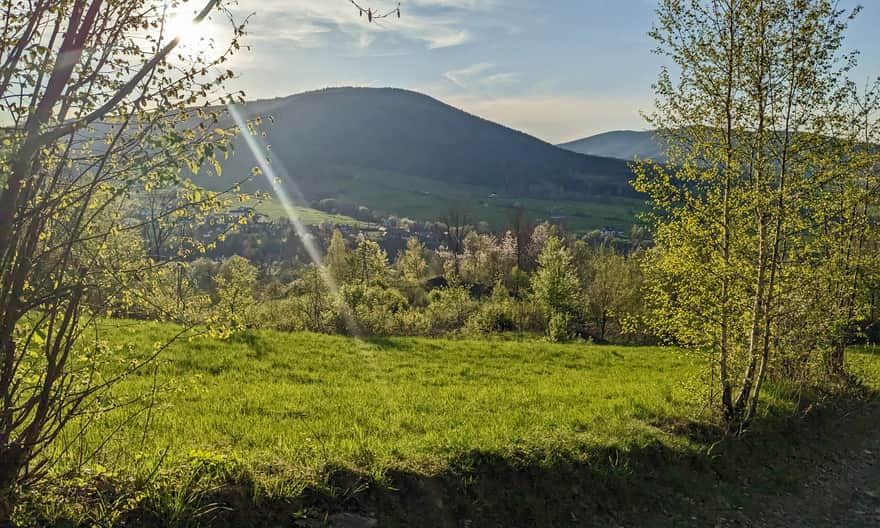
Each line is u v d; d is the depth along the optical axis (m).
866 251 19.17
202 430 10.02
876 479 13.33
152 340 19.12
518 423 12.45
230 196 6.18
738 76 12.69
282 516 7.38
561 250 55.91
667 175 13.57
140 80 5.49
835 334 16.08
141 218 6.11
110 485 6.82
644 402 15.25
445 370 21.11
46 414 6.20
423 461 9.31
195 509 6.88
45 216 5.62
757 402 15.22
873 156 13.11
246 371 17.30
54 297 5.62
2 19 5.36
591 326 55.38
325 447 9.29
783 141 12.92
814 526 10.84
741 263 13.56
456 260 89.06
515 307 56.09
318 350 22.31
